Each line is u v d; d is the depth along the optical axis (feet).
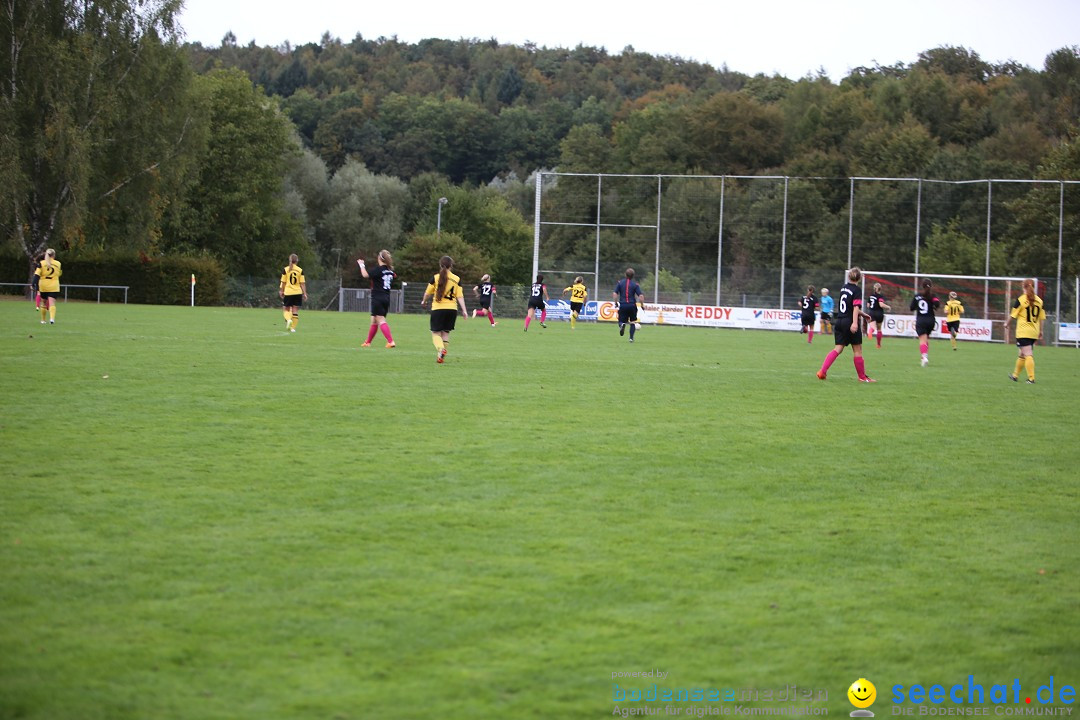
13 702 14.65
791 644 17.67
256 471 29.32
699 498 27.81
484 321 153.89
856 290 61.67
